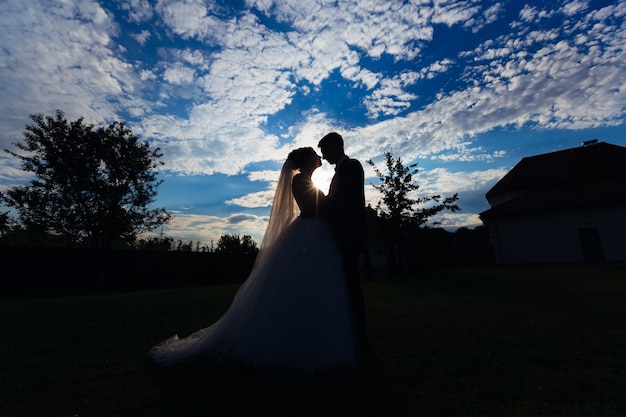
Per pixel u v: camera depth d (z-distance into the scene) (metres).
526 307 4.51
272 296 2.20
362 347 2.41
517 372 2.07
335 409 1.61
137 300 6.56
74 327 3.77
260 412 1.58
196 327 3.81
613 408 1.57
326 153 2.73
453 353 2.47
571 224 18.22
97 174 14.84
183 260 17.98
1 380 2.06
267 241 2.73
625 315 3.76
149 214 16.16
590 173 20.11
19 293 12.61
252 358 2.12
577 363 2.21
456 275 13.17
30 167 13.68
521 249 19.41
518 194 22.28
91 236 14.90
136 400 1.74
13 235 16.19
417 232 17.02
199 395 1.80
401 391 1.82
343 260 2.46
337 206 2.42
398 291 7.51
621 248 16.80
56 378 2.09
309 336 2.06
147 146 16.11
